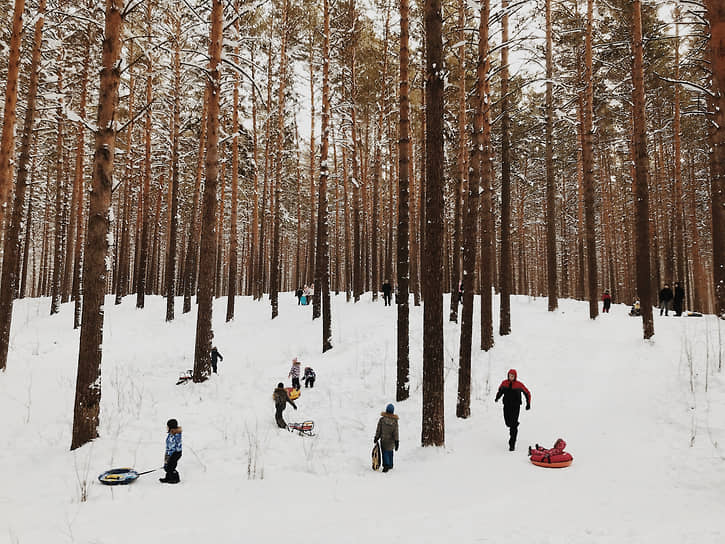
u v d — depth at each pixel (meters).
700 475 6.68
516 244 45.66
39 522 5.68
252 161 26.95
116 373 14.32
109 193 9.73
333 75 22.77
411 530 5.29
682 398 9.23
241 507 6.29
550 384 11.95
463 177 18.50
